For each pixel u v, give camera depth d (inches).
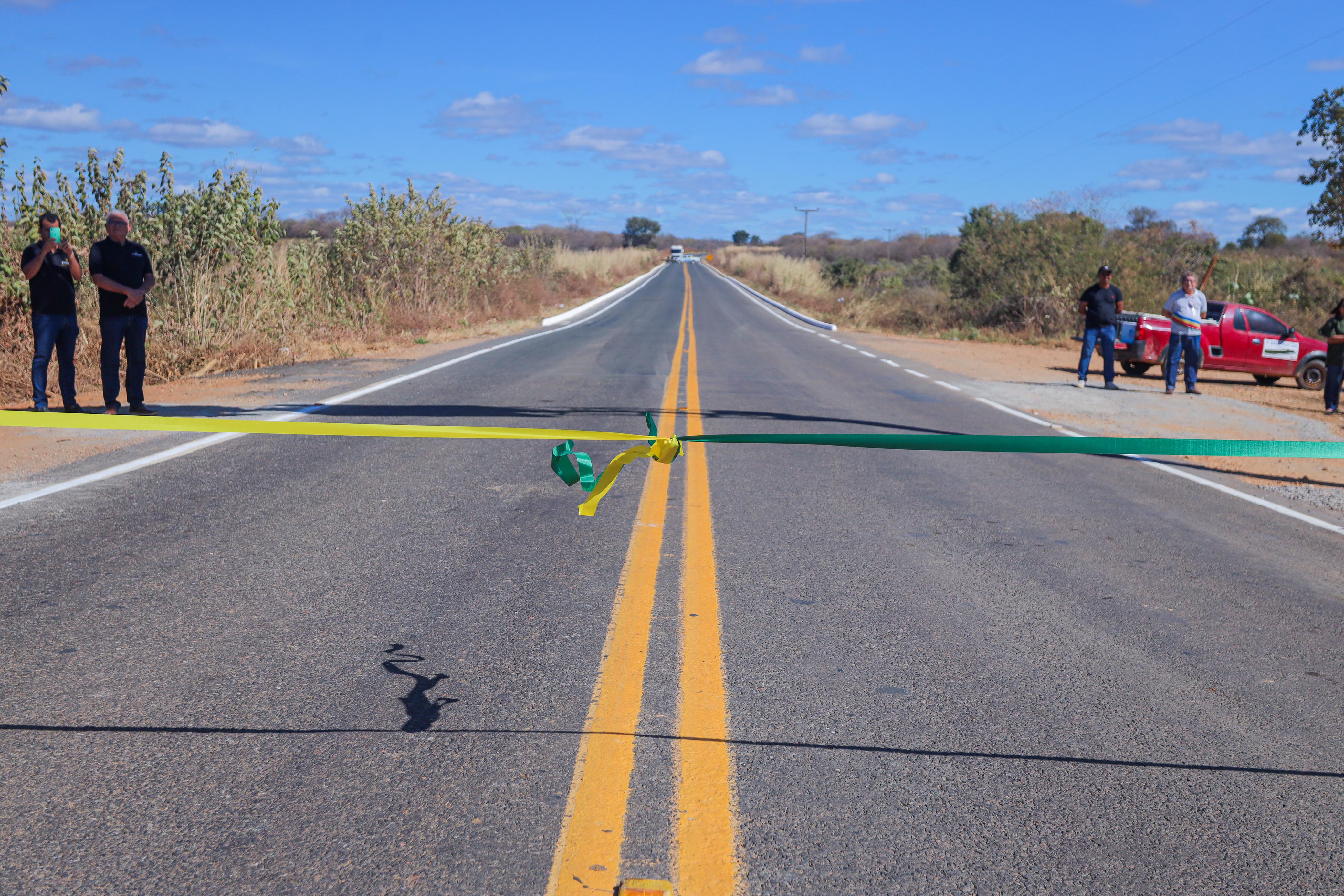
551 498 239.1
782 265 2549.2
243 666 131.2
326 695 122.7
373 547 191.9
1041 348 959.0
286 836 90.8
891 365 701.3
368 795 98.6
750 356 731.4
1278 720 127.0
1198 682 139.2
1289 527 250.1
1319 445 65.9
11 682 124.2
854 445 63.6
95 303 461.7
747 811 98.1
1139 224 1556.3
